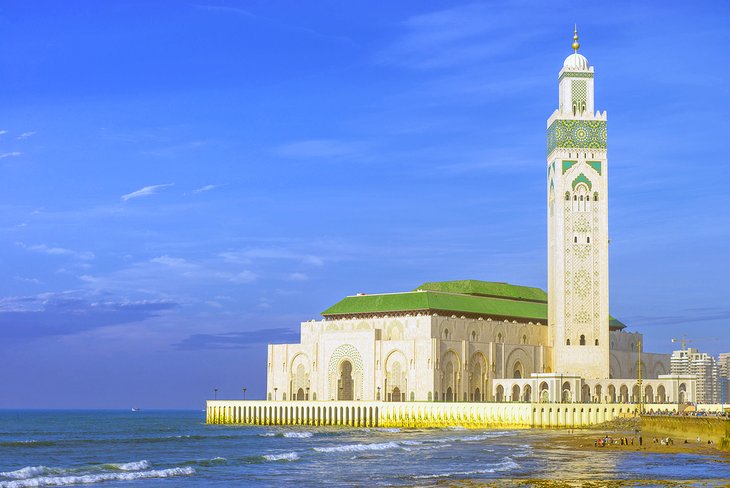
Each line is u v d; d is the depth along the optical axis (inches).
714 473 4667.8
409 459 5708.7
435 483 4461.1
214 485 4505.4
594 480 4424.2
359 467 5285.4
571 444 6505.9
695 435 6722.4
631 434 7362.2
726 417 6151.6
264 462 5620.1
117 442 7790.4
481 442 6815.9
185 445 7337.6
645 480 4389.8
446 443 6771.7
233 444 7357.3
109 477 4771.2
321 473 4995.1
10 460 6092.5
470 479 4589.1
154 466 5452.8
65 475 4896.7
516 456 5634.8
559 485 4247.0
